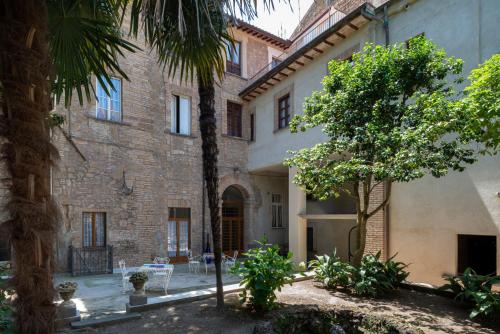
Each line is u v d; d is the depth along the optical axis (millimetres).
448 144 6383
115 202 13094
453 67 6863
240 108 17969
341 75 7875
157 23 3770
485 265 8977
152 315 5875
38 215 2803
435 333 5270
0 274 4914
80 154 12281
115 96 13547
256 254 6184
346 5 14250
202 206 15930
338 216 12703
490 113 5094
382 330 5359
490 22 8336
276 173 18719
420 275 9609
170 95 15180
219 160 16656
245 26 17266
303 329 5762
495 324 5637
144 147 14102
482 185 8406
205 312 5949
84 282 10789
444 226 9164
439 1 9461
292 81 14898
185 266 14375
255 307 6055
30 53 2812
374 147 6785
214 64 5652
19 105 2758
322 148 7867
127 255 13242
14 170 2775
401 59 7105
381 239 10602
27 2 2826
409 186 10086
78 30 4148
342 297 7078
